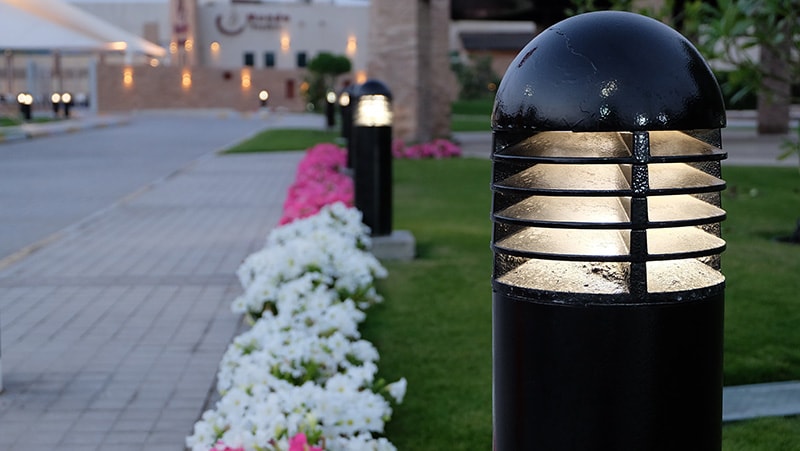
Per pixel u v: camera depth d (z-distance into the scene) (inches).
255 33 2723.9
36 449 156.9
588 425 65.7
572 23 69.3
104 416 173.2
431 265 300.7
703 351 66.7
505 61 2381.9
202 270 315.6
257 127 1481.3
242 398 135.3
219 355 212.5
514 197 70.7
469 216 418.0
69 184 616.1
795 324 216.1
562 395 66.0
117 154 892.6
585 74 65.4
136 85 2397.9
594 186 66.2
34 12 1307.8
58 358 211.6
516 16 994.7
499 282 69.2
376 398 136.7
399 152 732.7
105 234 398.3
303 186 442.9
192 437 134.3
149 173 696.4
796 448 143.6
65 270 317.1
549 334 66.2
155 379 195.3
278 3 2719.0
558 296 65.6
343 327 181.2
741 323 217.3
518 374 68.2
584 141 67.3
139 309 258.8
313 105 1630.2
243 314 250.5
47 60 2827.3
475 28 2507.4
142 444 158.7
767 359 188.5
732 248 326.0
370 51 849.5
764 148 806.5
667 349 65.4
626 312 64.9
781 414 159.2
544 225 66.3
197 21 2682.1
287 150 907.4
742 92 268.8
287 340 163.8
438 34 906.1
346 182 433.1
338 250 237.6
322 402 129.3
